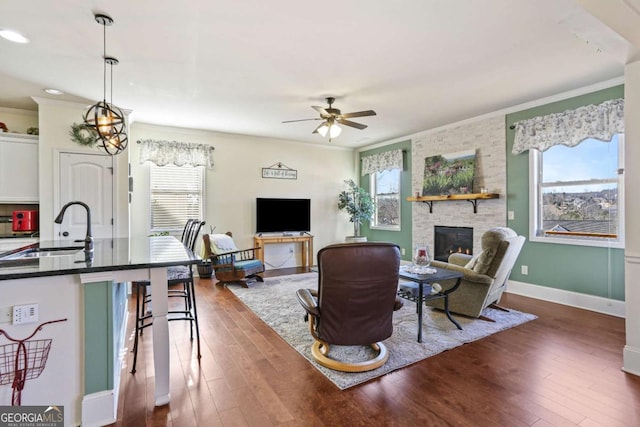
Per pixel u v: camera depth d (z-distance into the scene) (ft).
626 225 7.73
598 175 12.19
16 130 14.32
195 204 18.90
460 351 8.84
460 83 11.71
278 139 21.36
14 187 13.07
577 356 8.51
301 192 22.41
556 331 10.21
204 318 11.61
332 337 7.78
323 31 8.19
